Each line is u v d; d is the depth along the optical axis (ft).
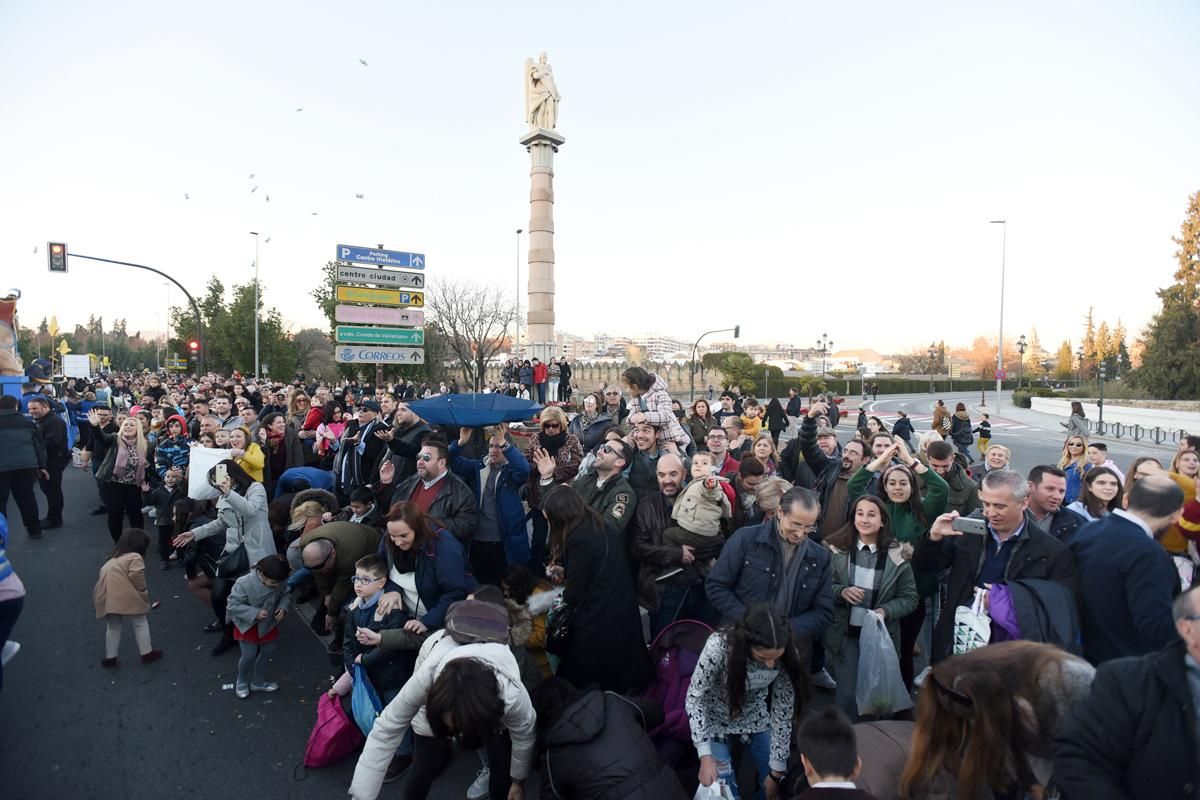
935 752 8.18
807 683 11.57
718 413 43.86
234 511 19.34
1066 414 134.41
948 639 12.62
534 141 79.56
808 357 554.87
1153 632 9.82
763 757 11.81
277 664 18.83
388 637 13.52
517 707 10.70
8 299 46.06
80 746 14.53
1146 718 6.62
